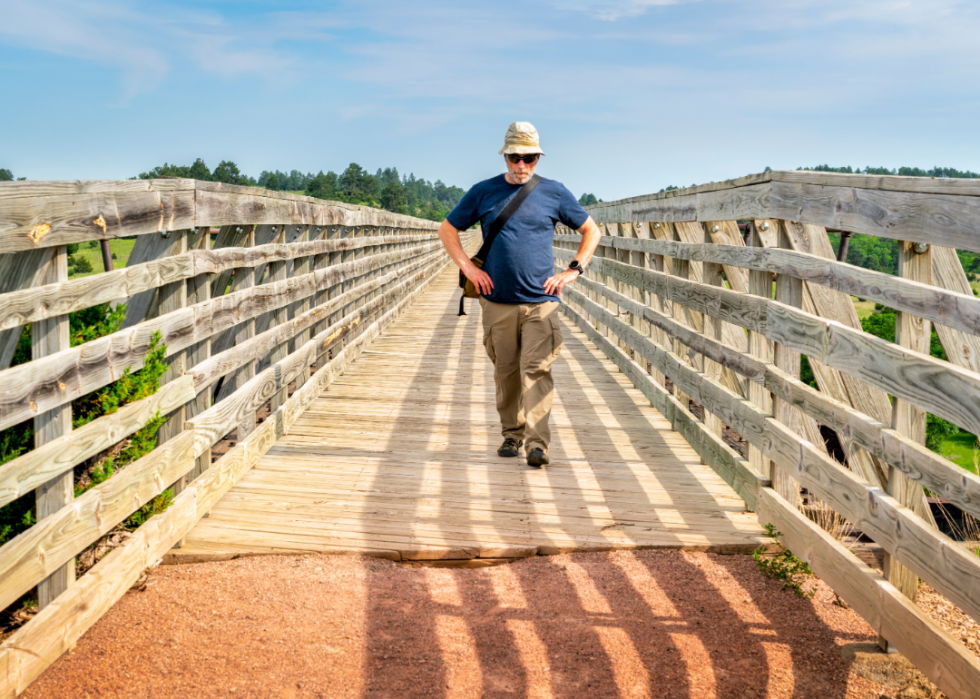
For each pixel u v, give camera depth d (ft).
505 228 13.82
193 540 11.00
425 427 17.52
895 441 7.69
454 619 8.95
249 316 13.69
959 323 6.59
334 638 8.44
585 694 7.55
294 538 11.12
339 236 23.63
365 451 15.61
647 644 8.46
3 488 6.68
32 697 7.14
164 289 10.48
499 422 18.04
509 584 9.93
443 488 13.47
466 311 40.86
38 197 7.04
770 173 11.02
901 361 7.52
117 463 9.61
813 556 9.76
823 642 8.57
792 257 10.40
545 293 14.10
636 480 13.99
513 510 12.43
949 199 6.79
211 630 8.50
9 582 6.81
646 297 20.80
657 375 19.97
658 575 10.19
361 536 11.25
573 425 17.85
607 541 11.15
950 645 6.82
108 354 8.49
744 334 15.75
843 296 11.13
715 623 8.95
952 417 6.70
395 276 35.99
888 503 7.88
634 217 20.72
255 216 13.88
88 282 7.97
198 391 11.30
